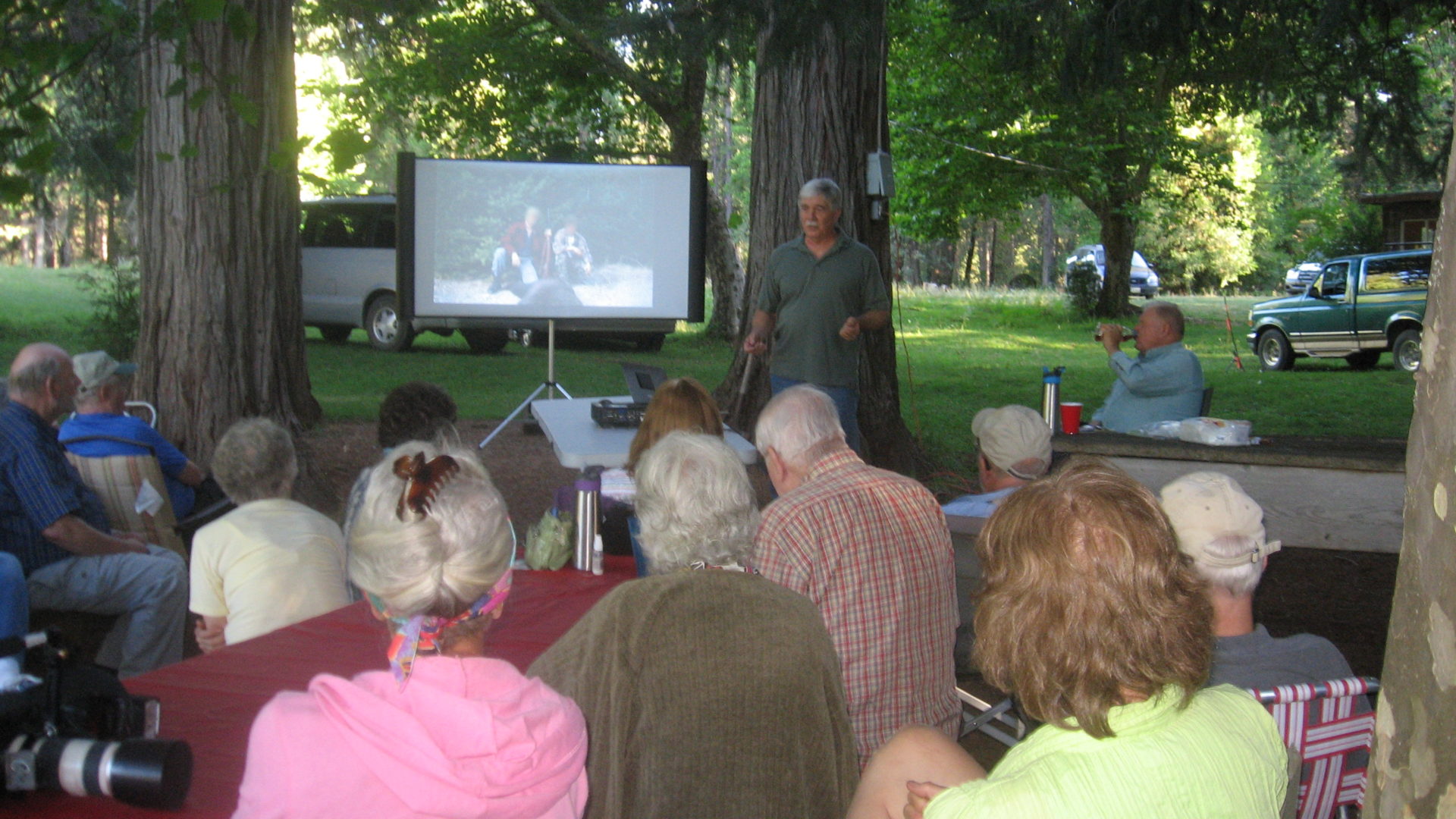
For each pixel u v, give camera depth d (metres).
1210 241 36.12
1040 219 51.44
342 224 15.39
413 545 1.45
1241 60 9.23
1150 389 5.58
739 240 38.09
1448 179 1.16
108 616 4.13
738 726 1.88
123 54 6.75
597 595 3.10
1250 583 2.37
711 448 2.30
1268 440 5.04
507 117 15.89
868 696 2.65
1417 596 1.15
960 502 3.65
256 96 6.36
